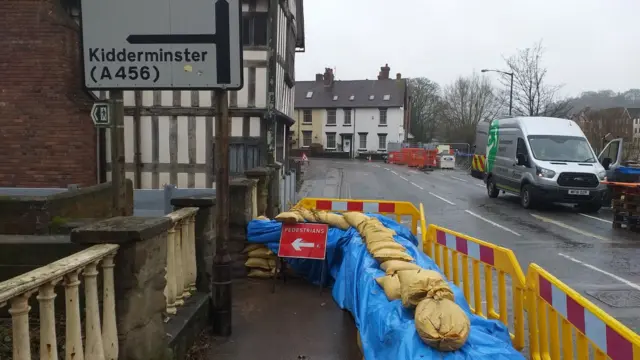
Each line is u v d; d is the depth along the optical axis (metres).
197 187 14.23
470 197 20.48
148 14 4.32
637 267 8.76
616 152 18.02
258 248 6.84
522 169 17.14
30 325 3.84
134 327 3.25
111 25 4.31
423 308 2.97
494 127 20.28
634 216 12.32
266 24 14.43
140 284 3.28
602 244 10.88
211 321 4.98
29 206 5.89
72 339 2.73
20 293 2.27
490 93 65.12
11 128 11.35
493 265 4.67
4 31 11.20
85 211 6.83
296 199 19.05
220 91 4.67
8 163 11.40
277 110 15.32
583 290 7.26
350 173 34.00
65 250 4.11
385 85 60.00
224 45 4.36
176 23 4.35
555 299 3.34
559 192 15.82
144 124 14.23
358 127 58.41
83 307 3.99
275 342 4.69
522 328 4.12
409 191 22.72
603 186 15.84
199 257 5.21
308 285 6.59
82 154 11.40
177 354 3.98
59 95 11.28
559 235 12.01
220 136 4.74
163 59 4.36
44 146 11.38
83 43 4.32
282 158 18.09
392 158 48.12
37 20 11.16
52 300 2.54
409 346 2.86
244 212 6.88
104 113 4.21
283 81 17.53
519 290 4.11
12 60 11.25
